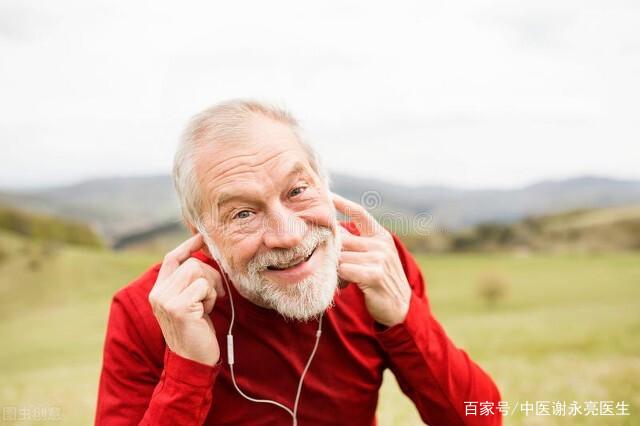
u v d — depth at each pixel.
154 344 1.61
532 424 4.20
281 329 1.59
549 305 19.92
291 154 1.48
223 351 1.59
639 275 23.52
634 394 4.86
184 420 1.44
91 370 10.80
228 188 1.42
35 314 21.83
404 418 4.16
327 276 1.52
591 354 9.94
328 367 1.62
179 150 1.51
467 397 1.62
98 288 25.17
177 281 1.48
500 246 27.88
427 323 1.62
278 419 1.59
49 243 30.22
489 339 12.98
